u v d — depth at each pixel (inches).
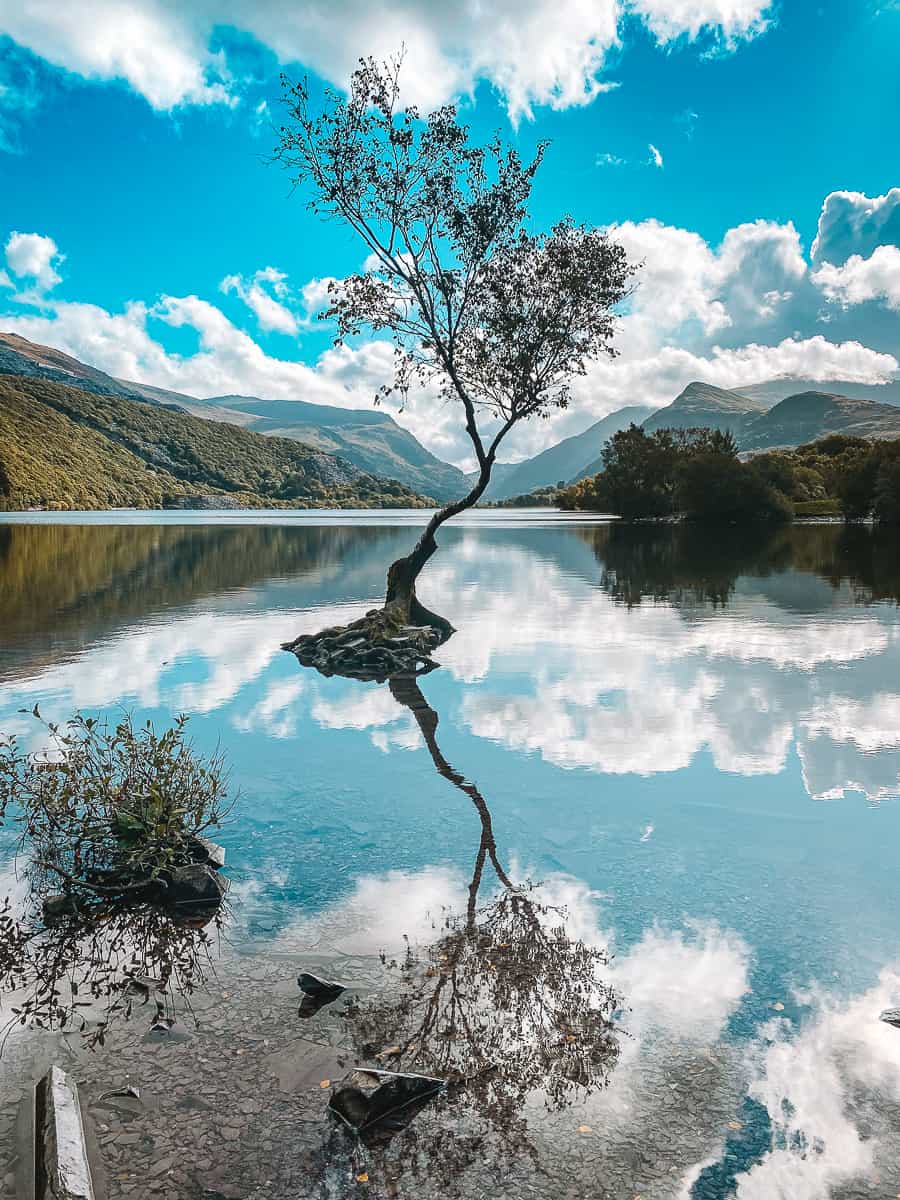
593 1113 132.2
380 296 701.9
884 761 317.4
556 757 329.7
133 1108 133.7
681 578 1141.7
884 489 2674.7
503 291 706.2
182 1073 142.9
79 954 185.9
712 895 209.3
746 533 2412.6
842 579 1088.8
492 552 1738.4
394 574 684.1
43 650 585.0
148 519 4042.8
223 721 391.2
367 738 360.8
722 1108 133.1
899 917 196.9
